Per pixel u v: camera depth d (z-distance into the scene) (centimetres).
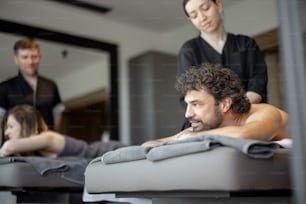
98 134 314
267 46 267
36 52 291
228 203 100
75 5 314
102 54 328
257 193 90
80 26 321
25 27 296
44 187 163
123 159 106
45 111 284
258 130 106
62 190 173
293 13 75
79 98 308
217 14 162
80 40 319
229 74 119
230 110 116
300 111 74
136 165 102
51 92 290
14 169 160
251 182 85
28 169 162
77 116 304
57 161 168
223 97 115
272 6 267
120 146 227
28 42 289
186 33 327
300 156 74
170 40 340
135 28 346
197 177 87
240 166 84
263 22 271
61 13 313
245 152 83
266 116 112
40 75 288
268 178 87
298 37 74
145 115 330
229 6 286
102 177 114
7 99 265
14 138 199
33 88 280
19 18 295
